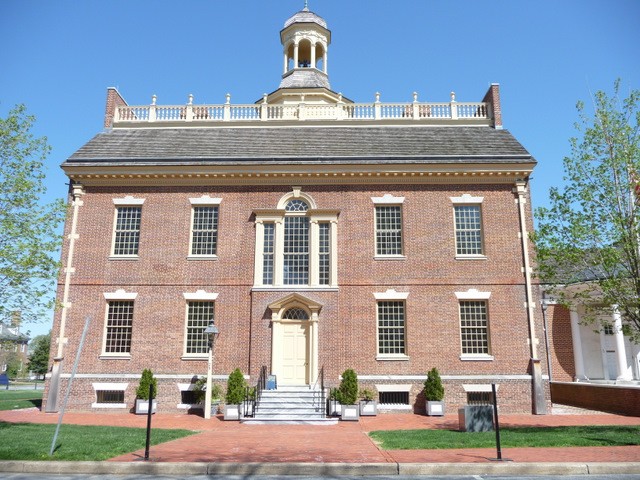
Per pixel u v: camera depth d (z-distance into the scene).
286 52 42.09
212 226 27.34
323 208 27.08
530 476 11.26
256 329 25.66
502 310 25.91
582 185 18.22
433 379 24.34
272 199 27.41
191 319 26.28
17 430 16.98
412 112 31.27
